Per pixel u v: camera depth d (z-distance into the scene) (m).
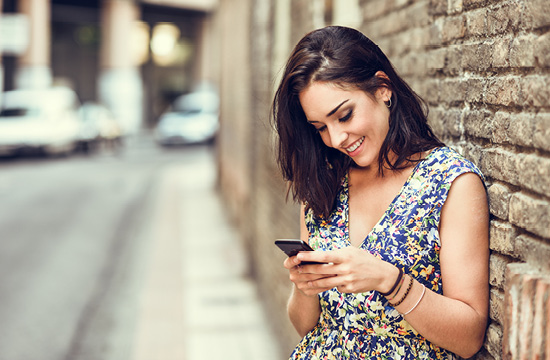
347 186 1.80
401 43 2.56
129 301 6.36
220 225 10.26
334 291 1.76
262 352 4.87
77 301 6.34
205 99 25.70
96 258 8.12
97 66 34.84
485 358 1.70
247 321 5.60
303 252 1.52
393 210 1.65
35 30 25.64
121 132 23.25
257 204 6.55
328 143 1.72
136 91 30.92
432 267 1.63
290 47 4.74
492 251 1.66
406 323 1.68
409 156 1.67
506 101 1.60
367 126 1.65
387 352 1.70
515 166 1.55
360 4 3.22
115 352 5.05
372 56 1.66
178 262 7.77
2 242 8.93
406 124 1.68
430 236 1.62
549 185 1.39
